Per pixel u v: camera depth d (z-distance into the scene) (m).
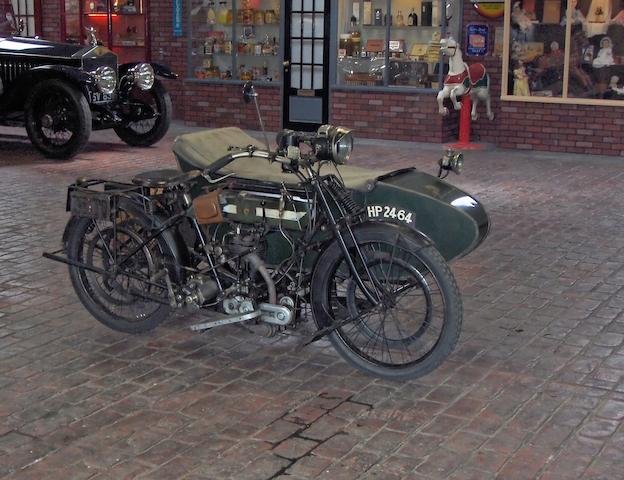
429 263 4.12
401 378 4.27
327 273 4.36
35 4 15.34
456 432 3.78
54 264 6.21
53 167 10.02
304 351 4.69
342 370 4.45
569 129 11.34
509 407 4.01
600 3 10.87
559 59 11.20
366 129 12.45
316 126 12.88
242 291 4.47
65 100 10.38
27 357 4.57
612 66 10.98
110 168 10.01
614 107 11.06
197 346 4.74
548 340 4.83
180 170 5.22
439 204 4.59
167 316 4.77
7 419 3.88
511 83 11.48
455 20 11.99
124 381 4.29
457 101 11.84
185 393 4.16
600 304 5.43
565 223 7.52
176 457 3.56
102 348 4.70
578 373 4.39
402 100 12.12
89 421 3.87
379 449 3.63
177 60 14.23
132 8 14.45
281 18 12.76
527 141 11.58
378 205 4.70
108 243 4.84
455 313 4.09
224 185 4.58
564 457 3.56
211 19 13.38
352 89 12.41
